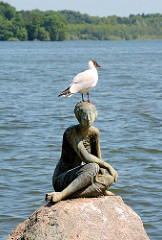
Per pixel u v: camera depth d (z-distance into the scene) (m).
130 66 59.09
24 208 10.35
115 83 37.09
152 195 11.20
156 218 9.87
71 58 79.31
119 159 14.26
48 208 6.54
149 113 22.28
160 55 92.62
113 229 6.33
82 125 6.69
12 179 12.26
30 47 138.12
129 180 12.22
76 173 6.71
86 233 6.15
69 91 7.96
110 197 6.83
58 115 21.88
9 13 194.62
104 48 135.75
